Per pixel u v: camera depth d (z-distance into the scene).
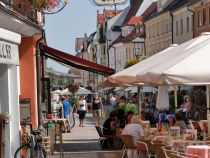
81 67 24.22
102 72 24.03
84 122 46.06
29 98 17.62
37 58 18.75
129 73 16.22
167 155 11.19
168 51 16.11
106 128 22.17
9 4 13.37
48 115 22.45
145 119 23.39
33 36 18.00
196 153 10.09
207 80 11.52
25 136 15.59
